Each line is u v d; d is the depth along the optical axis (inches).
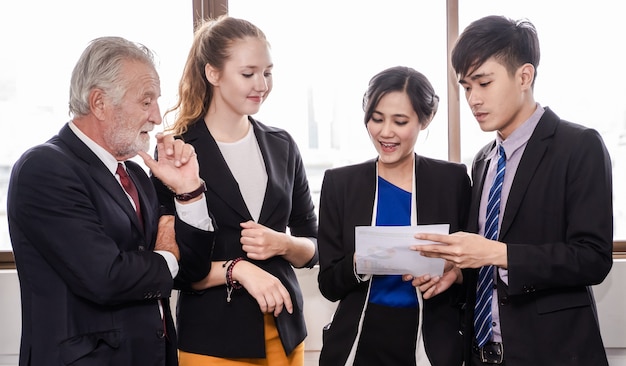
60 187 55.4
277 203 73.2
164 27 105.1
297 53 105.3
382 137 68.1
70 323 55.9
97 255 55.2
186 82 74.7
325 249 71.7
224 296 70.2
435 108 69.8
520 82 65.4
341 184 71.8
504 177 67.4
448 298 69.7
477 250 61.3
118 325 57.9
